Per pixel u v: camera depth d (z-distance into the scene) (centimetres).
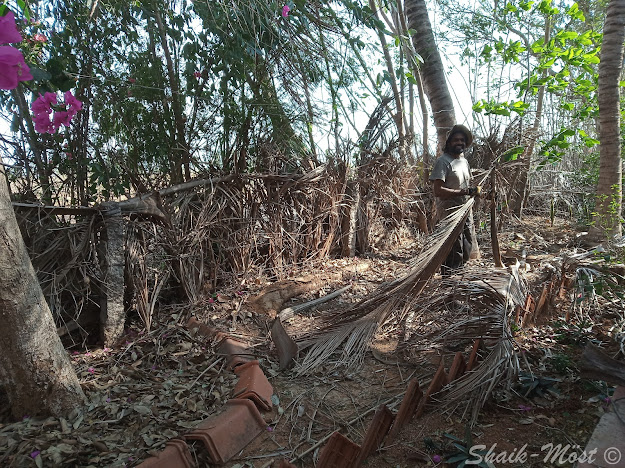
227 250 429
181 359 297
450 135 431
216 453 212
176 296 394
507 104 613
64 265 311
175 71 402
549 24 791
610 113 546
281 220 475
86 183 362
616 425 223
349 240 552
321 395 276
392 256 582
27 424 218
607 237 548
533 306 352
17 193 324
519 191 736
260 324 375
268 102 441
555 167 823
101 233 316
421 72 598
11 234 208
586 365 238
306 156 502
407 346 326
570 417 239
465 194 416
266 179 452
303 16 378
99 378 270
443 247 339
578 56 590
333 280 476
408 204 648
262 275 462
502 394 258
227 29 386
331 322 345
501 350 258
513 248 595
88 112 350
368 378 297
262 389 263
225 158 443
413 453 219
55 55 329
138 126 392
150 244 359
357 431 242
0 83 157
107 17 363
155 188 398
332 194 518
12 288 208
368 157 561
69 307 323
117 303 321
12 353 214
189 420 231
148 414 229
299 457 220
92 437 210
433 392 253
